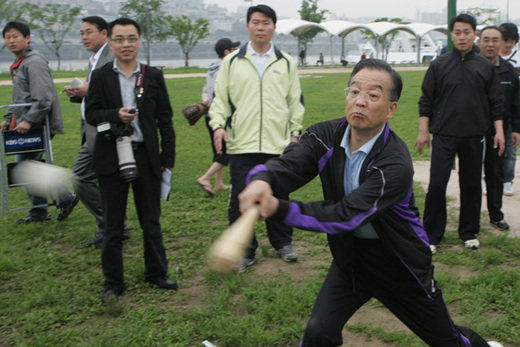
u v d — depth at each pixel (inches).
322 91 876.6
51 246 221.1
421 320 104.3
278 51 196.1
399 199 92.9
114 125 159.8
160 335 148.9
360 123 94.5
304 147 100.9
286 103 196.4
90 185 213.5
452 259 196.2
